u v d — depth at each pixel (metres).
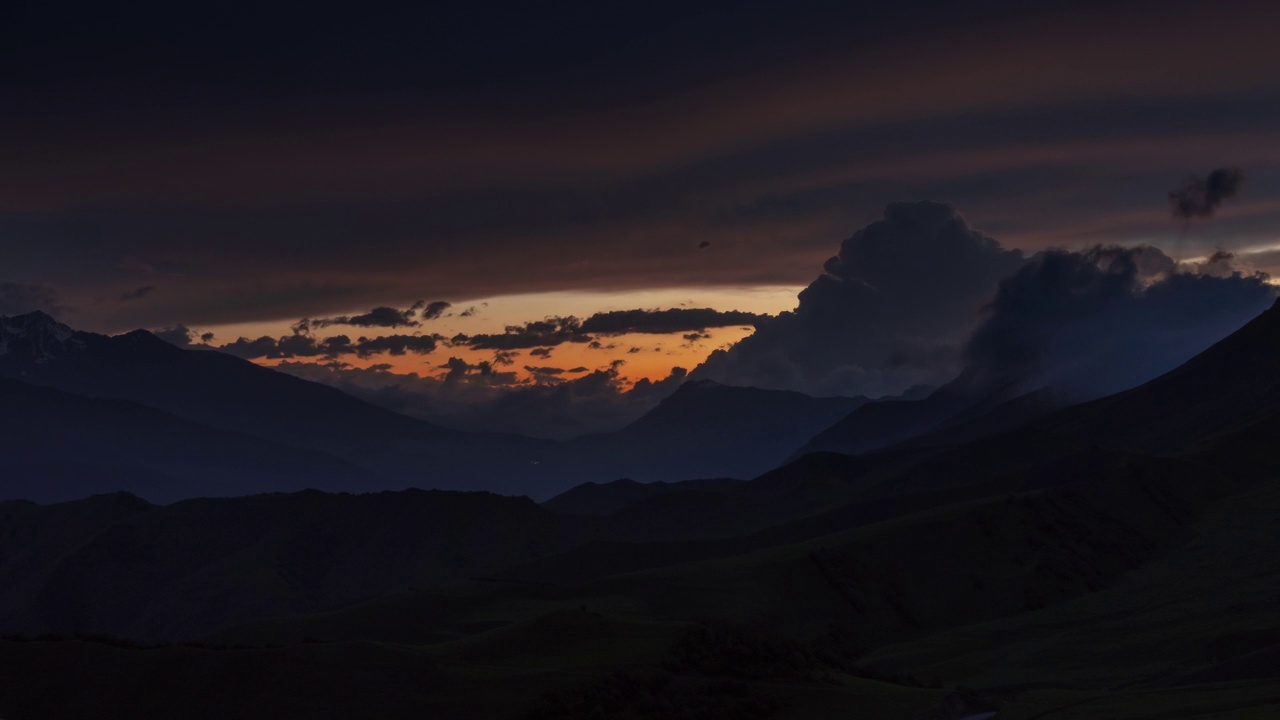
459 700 93.31
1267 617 128.75
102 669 94.31
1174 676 110.56
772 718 90.38
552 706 90.00
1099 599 163.75
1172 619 141.38
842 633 155.62
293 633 166.38
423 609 165.62
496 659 104.19
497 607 161.75
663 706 90.62
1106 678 118.00
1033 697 101.88
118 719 89.62
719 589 164.88
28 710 89.31
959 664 134.62
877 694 96.50
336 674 96.12
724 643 103.38
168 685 93.44
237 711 91.31
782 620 157.38
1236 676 102.25
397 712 91.62
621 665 99.56
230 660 96.62
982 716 94.06
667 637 105.81
